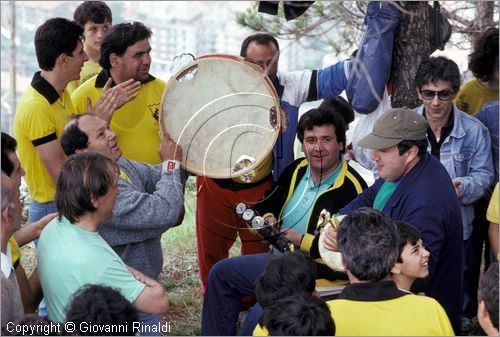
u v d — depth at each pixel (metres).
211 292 4.38
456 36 6.74
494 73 5.27
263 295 3.34
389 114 3.98
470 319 5.12
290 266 3.34
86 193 3.57
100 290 2.98
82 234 3.61
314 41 5.54
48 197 4.80
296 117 5.29
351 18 5.48
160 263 4.35
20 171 4.00
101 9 5.87
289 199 4.51
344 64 5.23
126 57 4.84
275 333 2.80
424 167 3.96
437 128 4.80
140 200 4.06
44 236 3.68
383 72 5.06
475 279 5.12
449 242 3.95
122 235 4.11
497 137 5.05
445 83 4.65
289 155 5.26
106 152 4.14
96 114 4.52
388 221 3.21
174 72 4.42
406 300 3.08
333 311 3.05
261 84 4.36
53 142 4.70
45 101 4.70
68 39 4.70
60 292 3.55
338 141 4.41
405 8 5.11
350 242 3.15
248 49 5.18
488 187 4.90
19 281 4.00
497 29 5.32
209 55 4.41
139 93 4.92
